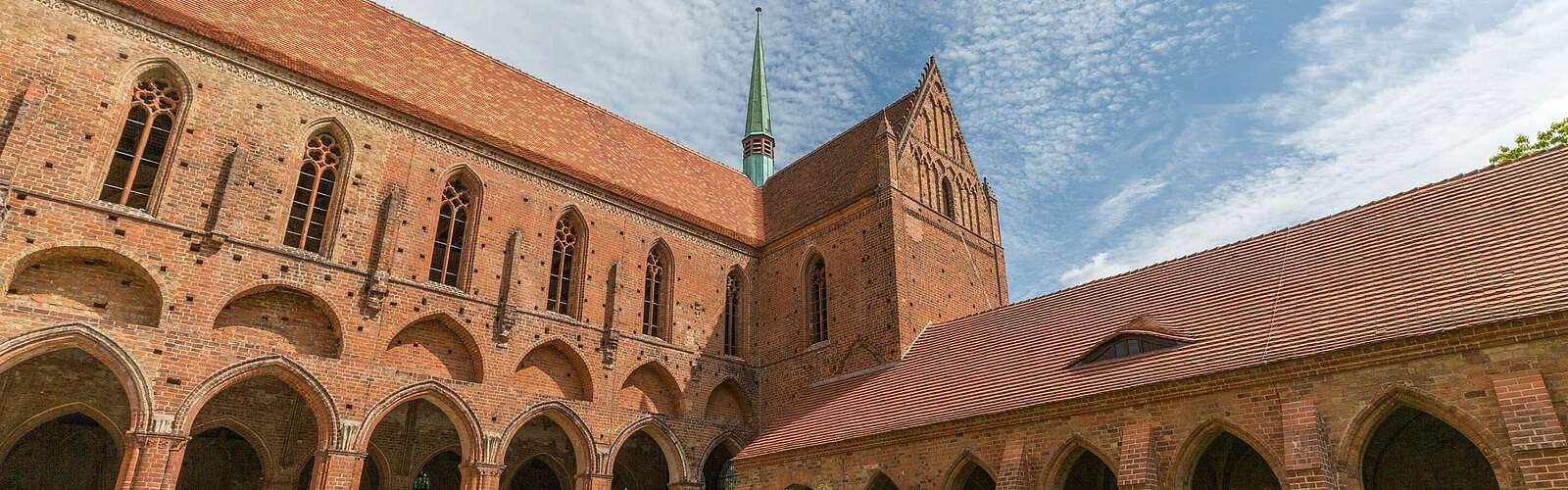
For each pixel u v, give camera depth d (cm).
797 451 2997
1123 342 2495
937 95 4391
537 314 3206
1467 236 2152
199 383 2336
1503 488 1612
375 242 2861
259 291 2586
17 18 2330
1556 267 1838
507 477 3612
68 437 2897
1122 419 2206
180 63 2602
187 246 2445
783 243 4159
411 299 2866
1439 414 1752
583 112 4131
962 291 3909
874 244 3659
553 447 3800
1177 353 2288
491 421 2922
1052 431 2330
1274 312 2248
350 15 3375
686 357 3697
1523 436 1588
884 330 3450
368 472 3453
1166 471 2073
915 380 3058
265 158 2686
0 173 2162
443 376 2934
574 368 3356
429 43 3616
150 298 2408
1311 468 1783
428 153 3120
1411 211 2422
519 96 3812
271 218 2647
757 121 6850
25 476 2780
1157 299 2705
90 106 2391
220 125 2623
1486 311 1792
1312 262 2425
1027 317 3116
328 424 2544
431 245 3011
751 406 3878
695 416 3619
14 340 2080
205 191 2536
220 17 2820
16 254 2153
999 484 2303
